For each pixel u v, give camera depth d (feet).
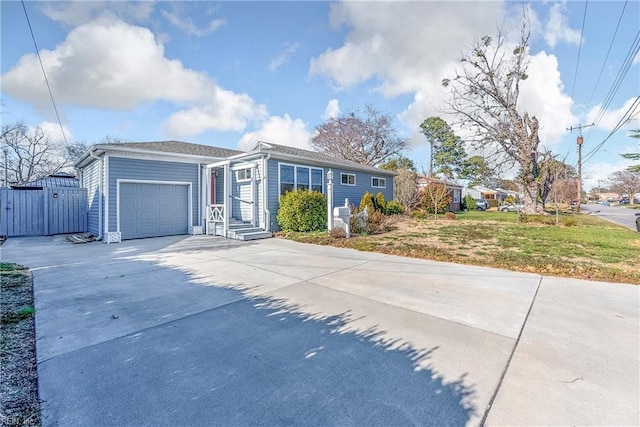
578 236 33.09
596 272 17.61
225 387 6.92
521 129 61.93
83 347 8.78
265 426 5.70
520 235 34.01
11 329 9.98
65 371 7.53
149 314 11.35
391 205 59.82
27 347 8.80
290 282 15.89
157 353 8.46
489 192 140.87
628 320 10.96
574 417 5.97
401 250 24.90
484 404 6.36
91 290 14.30
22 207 36.91
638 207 126.72
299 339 9.37
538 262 20.13
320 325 10.43
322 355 8.40
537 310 11.93
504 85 61.87
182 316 11.18
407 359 8.19
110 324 10.42
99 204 32.78
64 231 39.29
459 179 131.54
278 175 39.24
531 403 6.39
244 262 20.90
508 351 8.64
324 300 13.06
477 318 11.09
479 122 64.39
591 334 9.78
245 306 12.28
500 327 10.30
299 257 22.74
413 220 55.26
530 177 63.21
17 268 18.79
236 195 41.68
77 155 85.56
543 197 66.28
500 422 5.84
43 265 19.76
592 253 23.26
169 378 7.26
